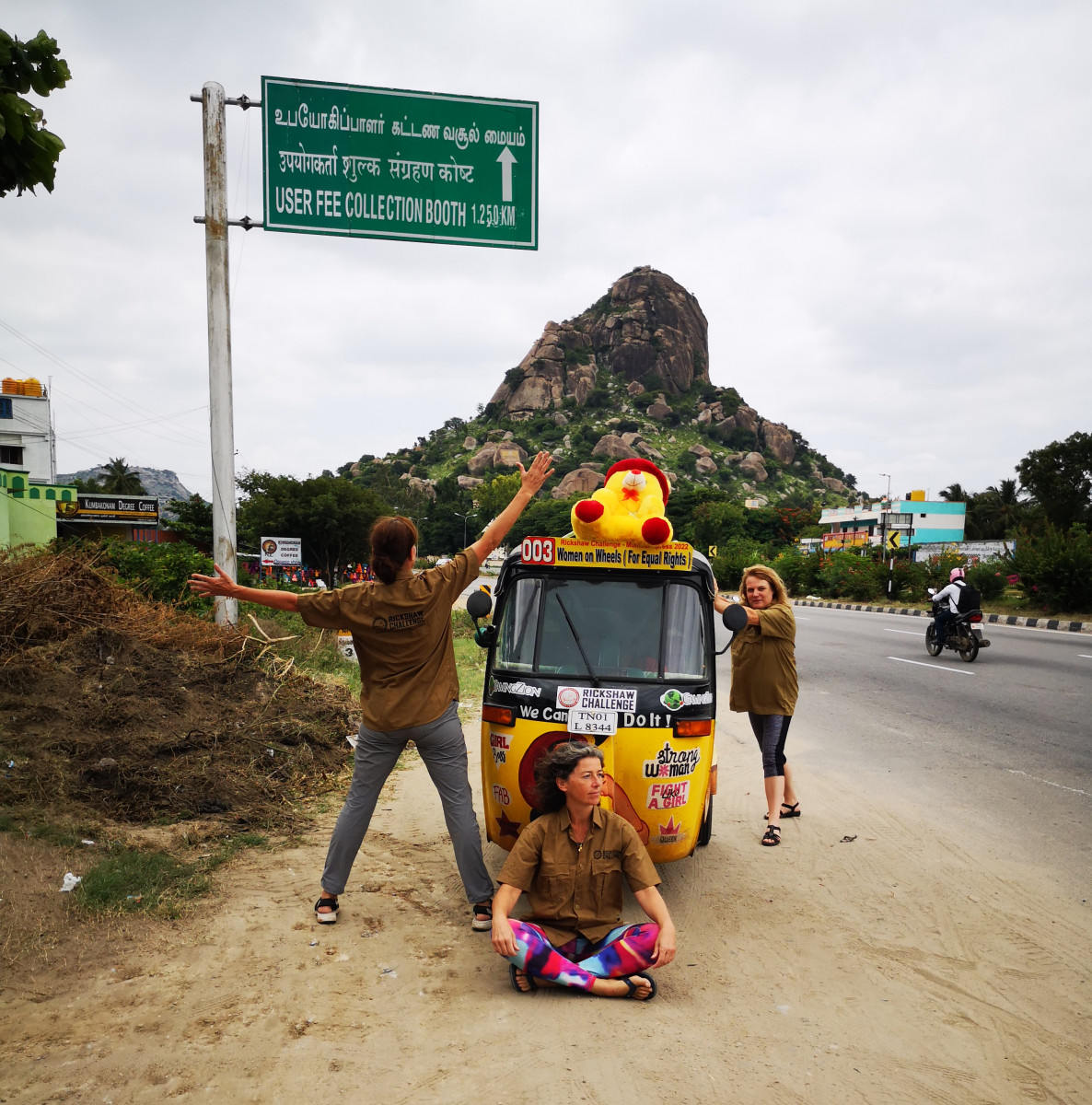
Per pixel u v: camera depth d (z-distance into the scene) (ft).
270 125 28.19
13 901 12.79
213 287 28.81
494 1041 10.25
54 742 18.39
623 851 12.05
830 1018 11.06
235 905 13.97
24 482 85.66
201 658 25.40
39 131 12.62
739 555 185.68
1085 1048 10.45
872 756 26.08
